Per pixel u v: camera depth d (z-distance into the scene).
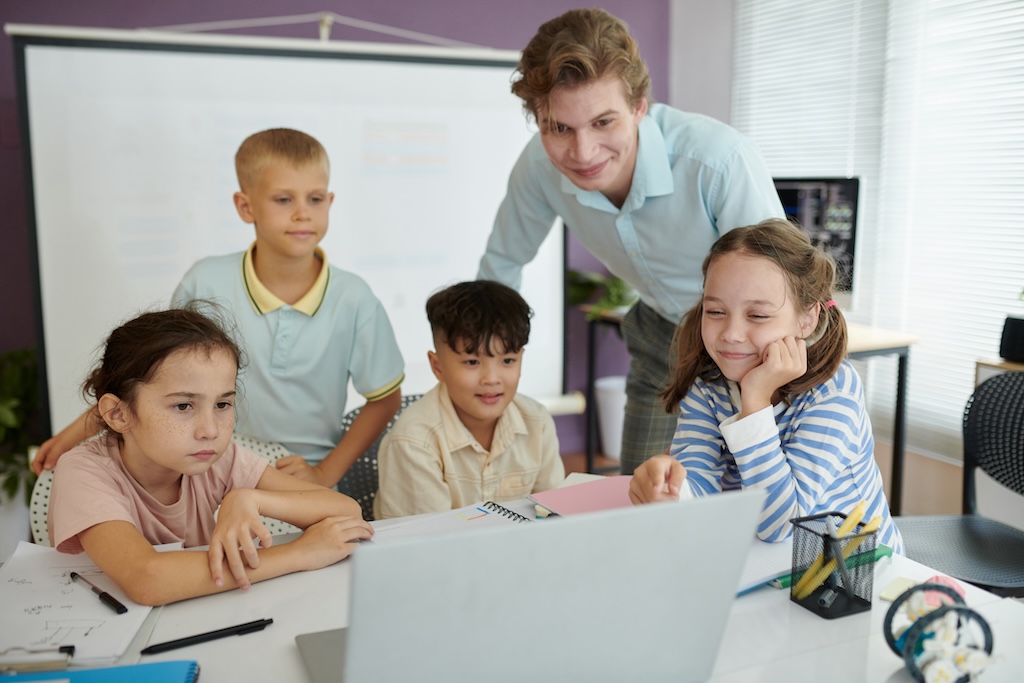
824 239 2.79
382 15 3.32
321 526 1.10
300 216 1.83
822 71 3.24
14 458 2.70
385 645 0.65
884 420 3.14
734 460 1.26
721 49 3.69
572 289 3.69
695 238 1.66
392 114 3.04
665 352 1.94
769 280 1.15
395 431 1.56
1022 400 1.90
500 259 2.07
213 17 3.09
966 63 2.71
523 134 3.22
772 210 1.57
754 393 1.14
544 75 1.35
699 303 1.32
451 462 1.56
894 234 3.02
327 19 2.91
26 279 3.00
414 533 1.14
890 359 3.08
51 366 2.74
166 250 2.83
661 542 0.70
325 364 1.86
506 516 1.18
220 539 1.01
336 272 1.91
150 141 2.77
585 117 1.36
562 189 1.72
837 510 1.18
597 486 1.24
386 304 3.14
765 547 1.09
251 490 1.10
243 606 0.96
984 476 2.47
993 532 1.88
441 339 1.57
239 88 2.84
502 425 1.61
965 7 2.69
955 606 0.78
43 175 2.67
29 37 2.60
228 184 2.88
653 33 3.85
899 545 1.23
